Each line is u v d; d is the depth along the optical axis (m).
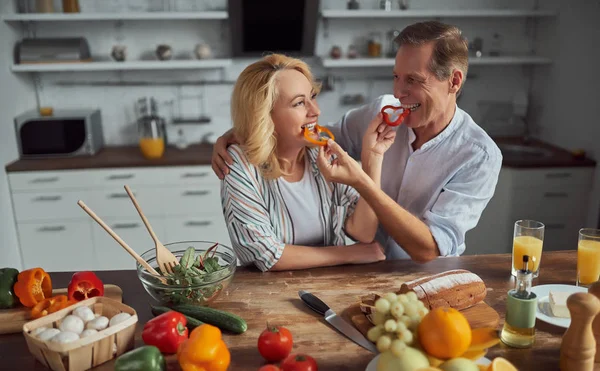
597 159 3.29
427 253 1.67
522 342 1.18
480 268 1.61
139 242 3.46
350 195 1.74
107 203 3.38
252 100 1.54
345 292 1.45
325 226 1.73
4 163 3.23
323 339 1.24
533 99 4.04
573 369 1.08
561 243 3.44
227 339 1.24
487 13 3.56
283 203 1.68
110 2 3.66
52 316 1.20
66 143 3.46
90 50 3.75
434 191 1.84
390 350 1.01
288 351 1.16
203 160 3.39
